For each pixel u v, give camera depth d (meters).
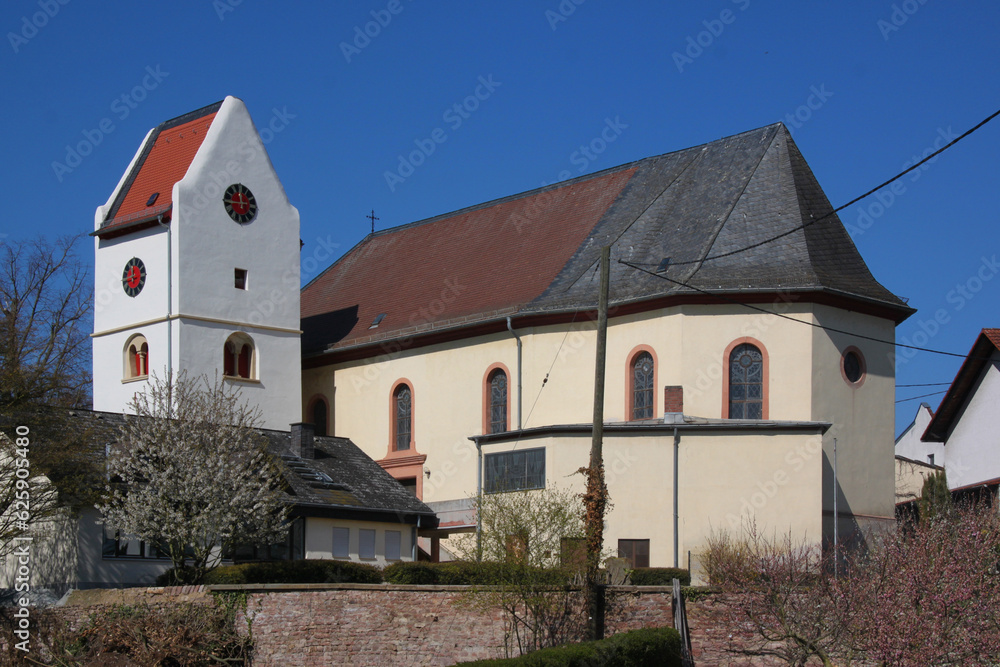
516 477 42.50
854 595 28.03
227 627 29.50
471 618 30.73
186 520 35.25
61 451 34.59
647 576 36.31
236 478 36.00
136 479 36.28
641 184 50.50
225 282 50.12
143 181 51.75
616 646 27.41
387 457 50.72
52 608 29.84
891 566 28.28
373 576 34.75
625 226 48.41
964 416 50.56
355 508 41.69
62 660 28.81
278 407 51.28
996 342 47.88
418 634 30.47
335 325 55.59
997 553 29.56
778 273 42.50
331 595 30.19
